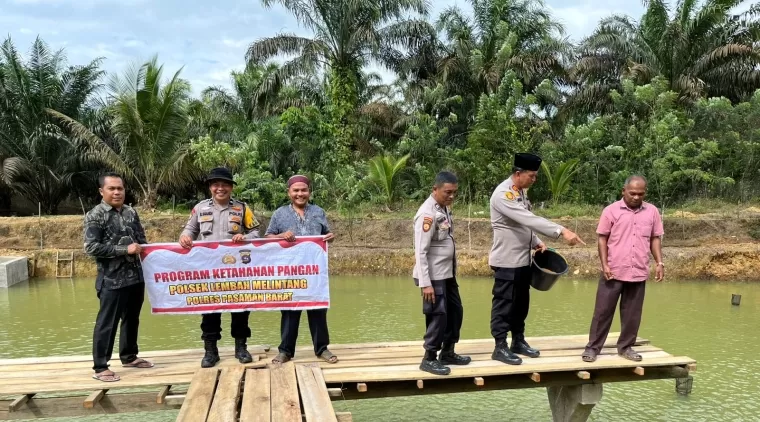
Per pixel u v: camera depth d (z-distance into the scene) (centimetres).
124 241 446
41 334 850
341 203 1692
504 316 471
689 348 752
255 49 1834
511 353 472
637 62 1906
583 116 2136
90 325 909
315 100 2266
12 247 1598
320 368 454
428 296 434
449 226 452
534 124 2005
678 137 1641
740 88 1950
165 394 430
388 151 2044
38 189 2050
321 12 1783
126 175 1870
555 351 509
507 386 462
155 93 1697
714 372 661
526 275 471
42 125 1981
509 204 450
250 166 1741
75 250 1526
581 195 1830
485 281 1326
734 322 891
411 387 447
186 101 2003
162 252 473
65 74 2055
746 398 586
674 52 1831
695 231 1492
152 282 473
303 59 1811
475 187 1889
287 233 475
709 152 1606
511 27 2022
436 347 441
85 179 2188
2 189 2080
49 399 416
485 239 1569
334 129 1862
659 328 854
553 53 2016
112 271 442
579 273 1345
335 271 1467
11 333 855
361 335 830
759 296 1114
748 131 1734
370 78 2530
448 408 574
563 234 426
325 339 487
